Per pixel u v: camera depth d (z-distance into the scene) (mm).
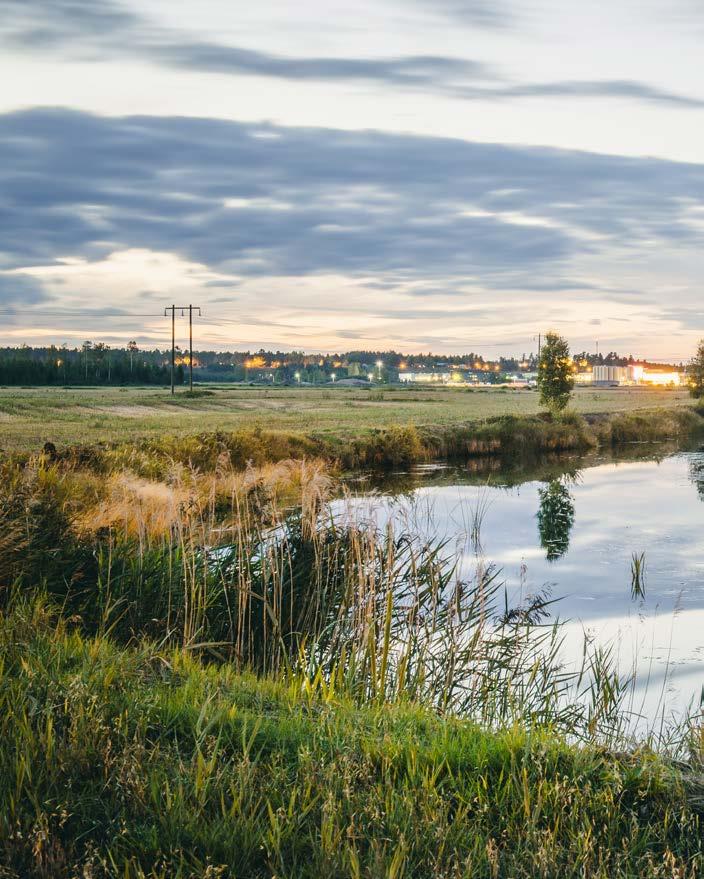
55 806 4273
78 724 5059
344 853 3986
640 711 9195
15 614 7344
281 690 6953
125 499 13211
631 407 90875
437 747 5336
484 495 29188
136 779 4422
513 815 4531
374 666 8406
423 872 4055
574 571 17562
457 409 86875
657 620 13789
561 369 59062
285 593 10680
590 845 4176
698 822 4703
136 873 3748
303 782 4656
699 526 23531
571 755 5492
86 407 87438
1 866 3785
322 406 95250
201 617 9641
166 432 46344
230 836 4074
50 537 10094
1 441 38906
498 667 9195
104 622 8445
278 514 12695
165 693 5980
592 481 34438
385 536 11398
